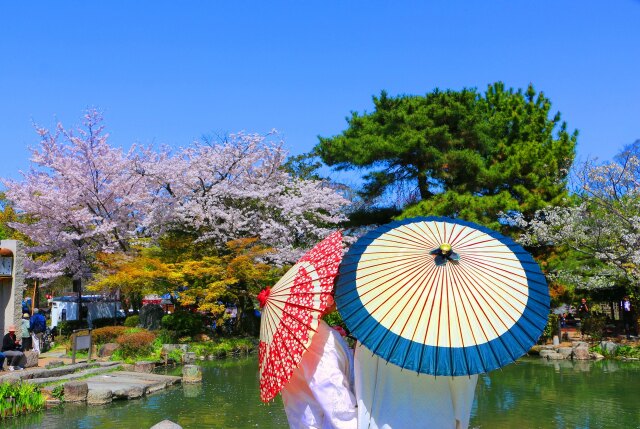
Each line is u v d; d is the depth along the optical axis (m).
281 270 28.77
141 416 11.27
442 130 27.00
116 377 15.29
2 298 16.77
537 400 12.80
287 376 3.63
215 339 26.30
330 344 3.79
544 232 23.48
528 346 3.23
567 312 32.72
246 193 28.30
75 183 27.27
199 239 27.78
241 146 29.19
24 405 11.62
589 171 22.61
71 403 12.55
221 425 10.51
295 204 28.94
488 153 28.88
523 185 26.89
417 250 3.58
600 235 22.28
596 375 16.75
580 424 10.44
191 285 27.48
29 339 18.27
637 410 11.64
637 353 20.92
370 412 3.48
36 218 31.81
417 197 29.77
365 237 3.80
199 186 29.23
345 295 3.49
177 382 15.80
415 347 3.21
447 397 3.45
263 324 3.95
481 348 3.20
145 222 27.27
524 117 30.19
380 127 29.19
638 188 22.34
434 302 3.32
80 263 27.91
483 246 3.64
